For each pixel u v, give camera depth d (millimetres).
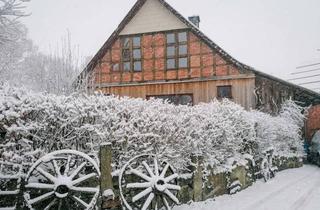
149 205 6840
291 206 8492
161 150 7516
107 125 6691
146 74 21328
